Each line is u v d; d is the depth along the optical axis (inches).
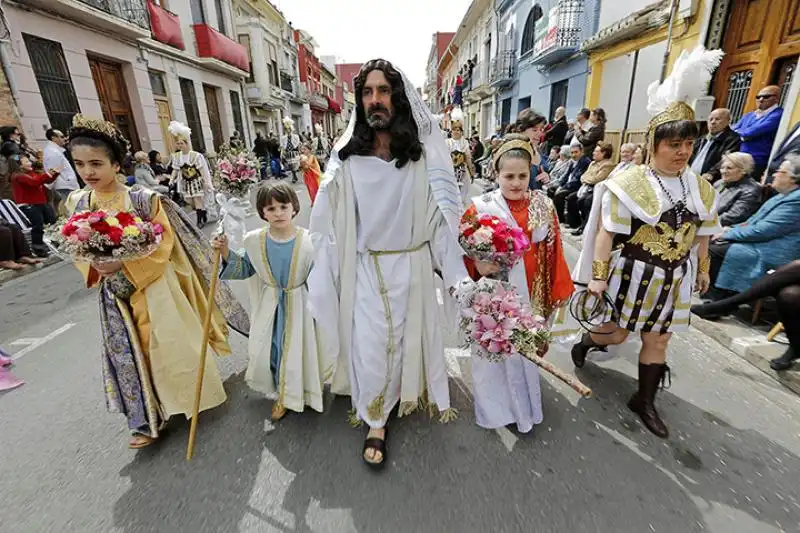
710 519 66.7
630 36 320.8
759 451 80.7
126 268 76.6
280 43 961.5
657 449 82.0
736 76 222.4
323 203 73.5
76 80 334.6
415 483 75.4
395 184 71.5
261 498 72.7
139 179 286.2
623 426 88.7
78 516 69.6
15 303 173.0
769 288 109.4
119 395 82.4
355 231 76.6
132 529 67.2
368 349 78.6
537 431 87.8
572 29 410.3
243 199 90.0
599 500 70.8
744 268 126.6
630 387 102.7
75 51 334.0
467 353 120.5
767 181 150.7
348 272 78.7
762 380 103.3
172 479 77.2
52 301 173.9
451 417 92.0
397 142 69.1
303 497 72.8
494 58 698.2
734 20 221.5
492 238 68.5
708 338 124.6
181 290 87.8
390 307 78.0
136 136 423.5
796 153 135.9
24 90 285.7
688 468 77.1
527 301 83.2
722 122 171.5
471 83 958.4
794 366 102.2
